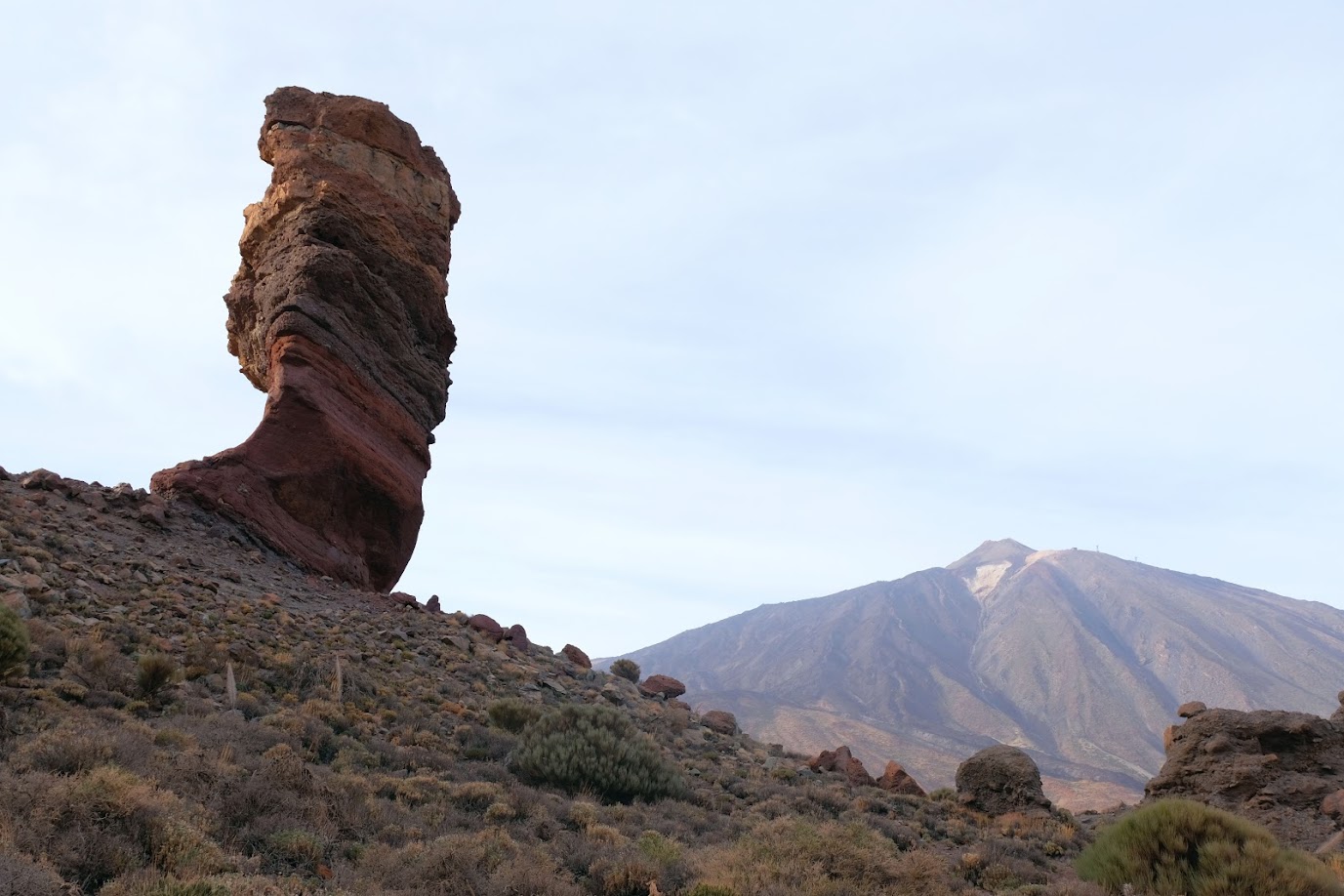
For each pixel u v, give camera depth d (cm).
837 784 2728
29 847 971
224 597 2772
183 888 942
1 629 1645
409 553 4119
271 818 1272
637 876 1313
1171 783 2736
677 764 2519
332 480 3672
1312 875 1481
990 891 1680
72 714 1550
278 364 3681
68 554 2619
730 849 1538
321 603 3195
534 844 1446
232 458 3497
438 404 4353
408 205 4241
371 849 1241
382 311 4009
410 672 2759
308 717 1939
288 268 3803
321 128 4116
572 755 2047
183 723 1661
